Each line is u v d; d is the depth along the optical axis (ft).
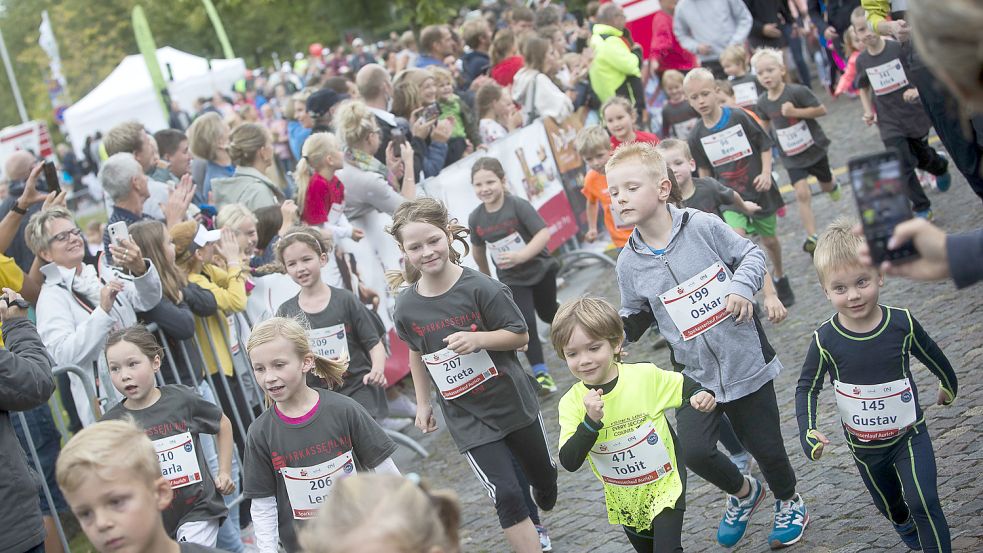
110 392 18.78
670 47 47.16
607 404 13.98
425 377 17.19
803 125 29.76
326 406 14.82
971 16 5.75
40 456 21.04
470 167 31.65
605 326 13.71
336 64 87.81
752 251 14.97
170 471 15.89
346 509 6.81
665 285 15.10
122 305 19.08
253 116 55.62
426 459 24.25
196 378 20.26
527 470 16.80
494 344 16.05
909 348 13.14
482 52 43.98
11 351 14.15
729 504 15.81
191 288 20.24
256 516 14.99
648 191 14.89
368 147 26.94
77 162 98.43
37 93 174.29
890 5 23.09
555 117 37.70
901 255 8.17
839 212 33.71
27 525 13.50
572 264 38.47
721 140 26.78
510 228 25.46
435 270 16.06
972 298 22.40
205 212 25.41
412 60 46.75
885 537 14.57
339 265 25.00
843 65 47.73
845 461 17.40
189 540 15.84
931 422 17.48
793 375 21.79
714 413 14.97
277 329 14.64
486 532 19.16
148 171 26.35
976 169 18.49
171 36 159.53
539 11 51.62
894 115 28.96
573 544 17.61
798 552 14.93
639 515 14.14
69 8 168.66
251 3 144.25
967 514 14.37
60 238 19.08
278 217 24.49
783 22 51.83
